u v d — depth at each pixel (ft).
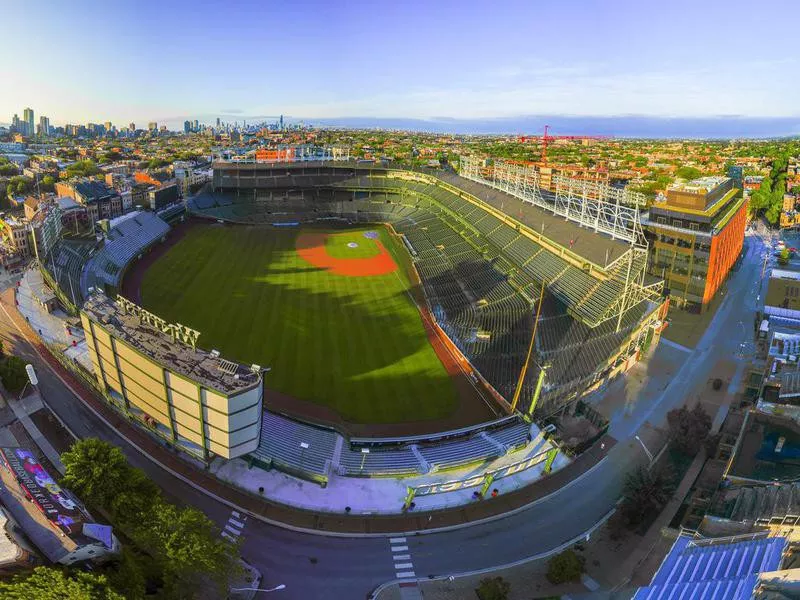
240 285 347.97
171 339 175.22
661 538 156.04
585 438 201.46
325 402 220.02
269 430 193.57
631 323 262.67
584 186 344.49
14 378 205.98
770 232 540.52
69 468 144.87
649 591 126.93
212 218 517.96
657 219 354.74
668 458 194.90
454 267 371.35
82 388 217.15
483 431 202.59
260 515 161.17
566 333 260.42
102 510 148.15
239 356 253.03
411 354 262.26
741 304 352.49
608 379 244.01
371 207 573.33
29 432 189.06
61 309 290.35
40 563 122.31
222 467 177.88
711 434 206.49
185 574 125.80
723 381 251.19
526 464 187.93
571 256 317.63
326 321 296.30
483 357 249.96
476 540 157.38
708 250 322.96
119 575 117.91
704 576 128.06
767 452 192.54
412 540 156.35
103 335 175.94
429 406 220.84
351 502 167.94
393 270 393.70
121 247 386.11
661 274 349.61
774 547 130.31
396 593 139.03
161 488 167.32
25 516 135.13
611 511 170.09
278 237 472.85
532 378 226.38
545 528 162.61
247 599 134.31
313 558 148.15
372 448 192.34
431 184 584.81
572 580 142.82
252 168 590.55
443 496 172.24
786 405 209.15
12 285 322.34
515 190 459.32
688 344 289.94
